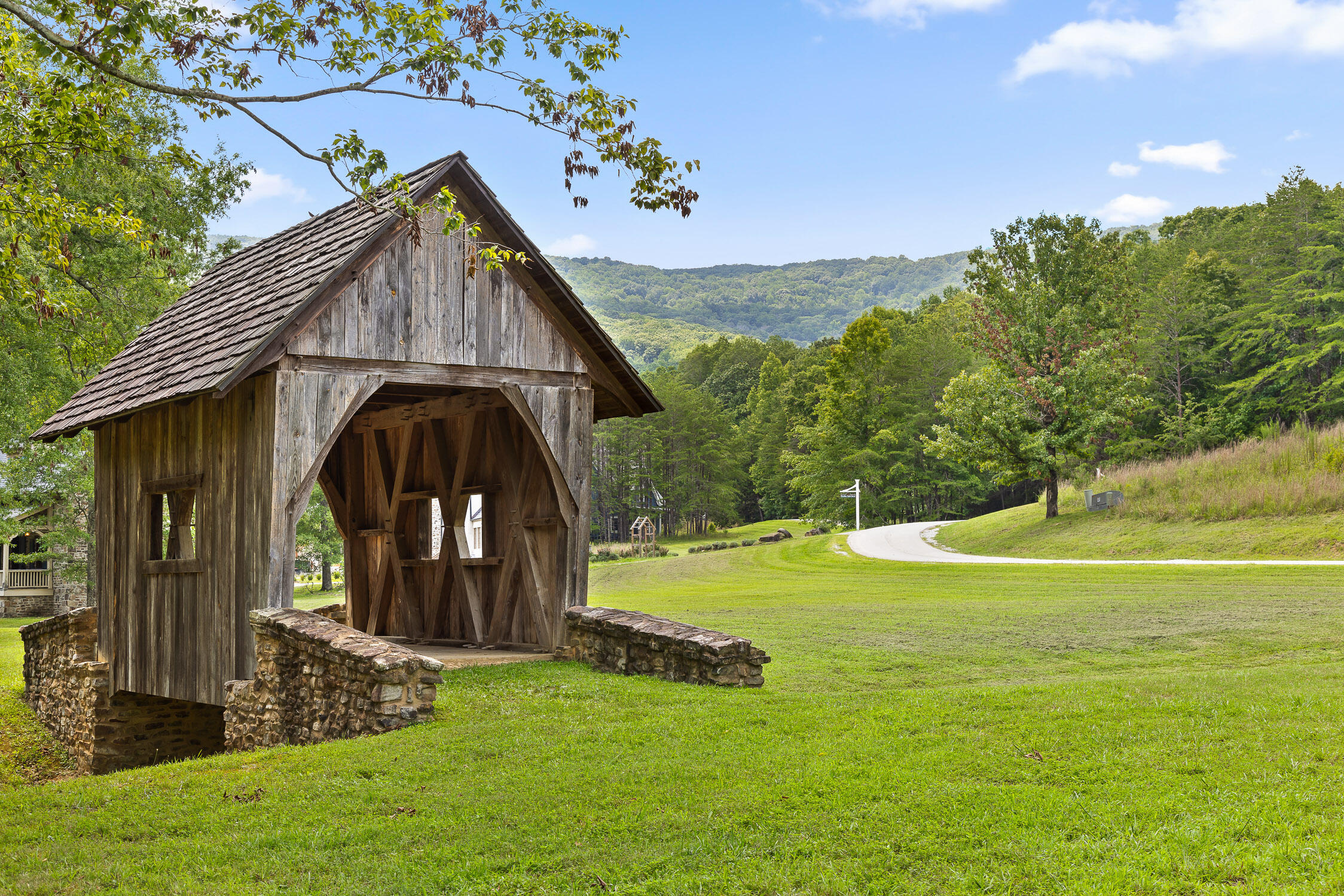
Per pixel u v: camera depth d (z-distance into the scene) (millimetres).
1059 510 45438
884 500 75000
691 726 8523
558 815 6137
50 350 22391
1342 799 5547
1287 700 8234
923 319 94125
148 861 5703
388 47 8109
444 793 6723
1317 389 56281
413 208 8930
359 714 9000
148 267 23453
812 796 6258
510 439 13906
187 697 12039
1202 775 6254
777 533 65125
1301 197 63500
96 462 14859
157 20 7574
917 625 17469
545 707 9594
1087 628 16359
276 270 12516
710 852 5449
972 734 7715
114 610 14055
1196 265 66062
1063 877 4844
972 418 45562
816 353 117375
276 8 7758
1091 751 6945
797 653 14648
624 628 11570
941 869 5066
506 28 8398
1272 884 4562
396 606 16203
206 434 11891
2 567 42125
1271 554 29719
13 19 10438
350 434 16891
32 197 10672
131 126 21562
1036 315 45344
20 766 14234
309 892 5129
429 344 11633
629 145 8703
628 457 100750
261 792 7023
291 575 10586
